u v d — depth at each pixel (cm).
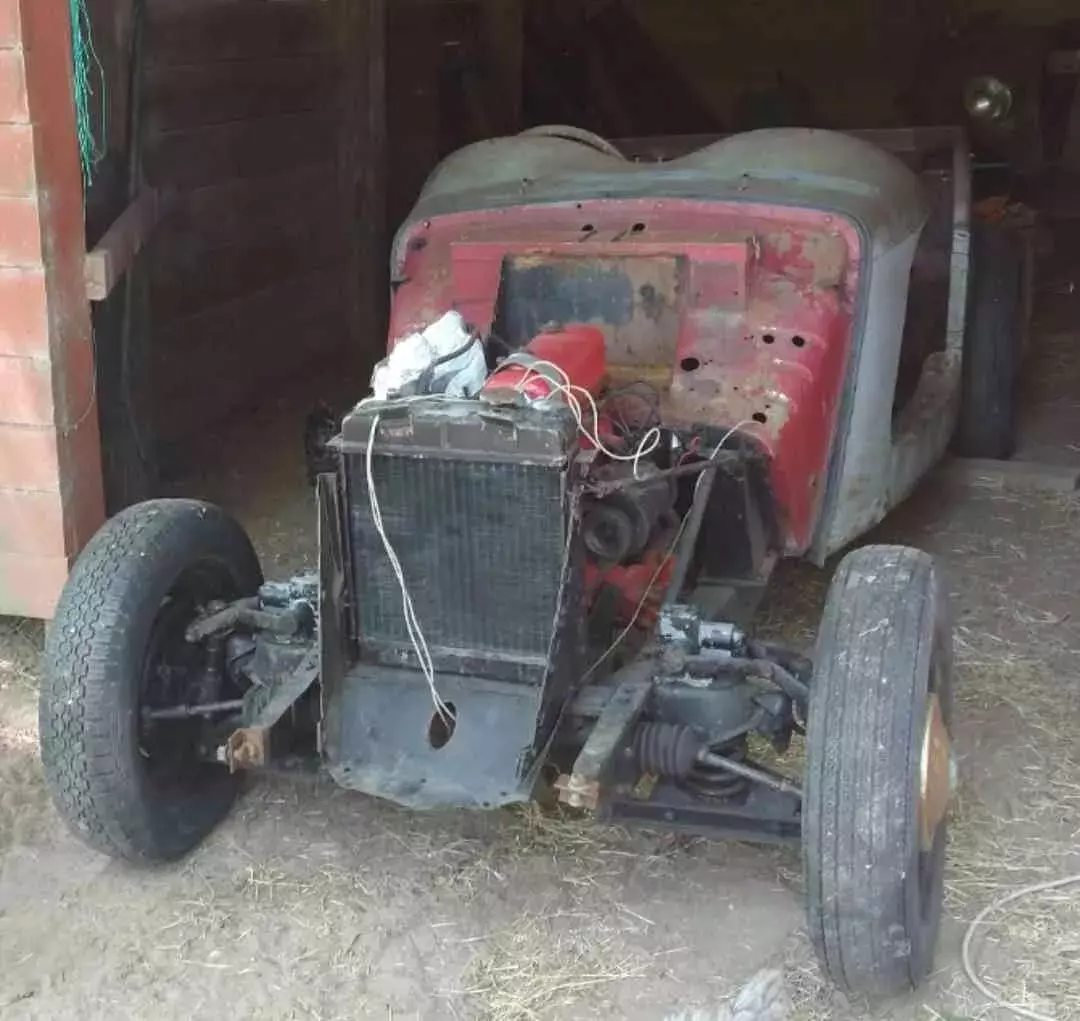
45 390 358
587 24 853
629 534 284
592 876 307
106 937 290
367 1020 265
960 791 339
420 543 278
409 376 282
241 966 281
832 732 245
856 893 241
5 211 347
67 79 352
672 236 347
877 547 279
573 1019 264
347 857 314
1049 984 272
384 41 699
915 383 494
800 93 847
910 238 391
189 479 551
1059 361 720
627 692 271
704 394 325
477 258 350
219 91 591
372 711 281
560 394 276
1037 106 752
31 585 376
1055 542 494
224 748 269
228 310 619
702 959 280
